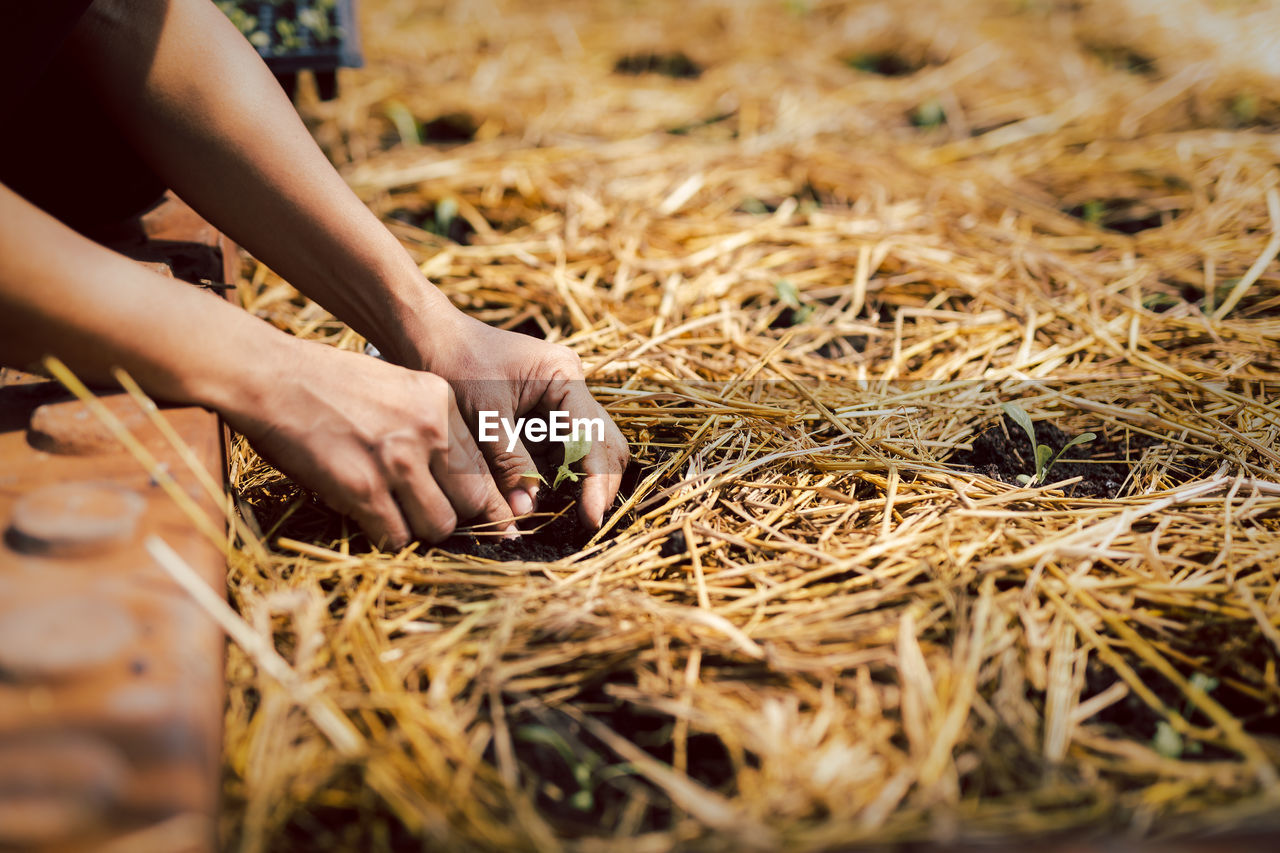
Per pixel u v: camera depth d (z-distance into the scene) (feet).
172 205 3.28
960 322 3.48
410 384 2.54
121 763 2.00
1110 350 3.32
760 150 4.57
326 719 2.25
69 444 2.36
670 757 2.34
